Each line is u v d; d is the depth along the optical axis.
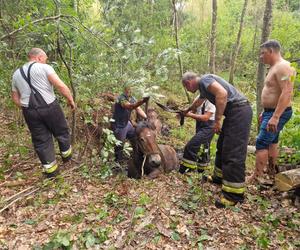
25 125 7.20
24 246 3.73
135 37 5.34
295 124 5.85
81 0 6.46
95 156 5.77
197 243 3.89
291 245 3.86
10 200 4.71
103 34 5.64
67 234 3.84
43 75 4.93
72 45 5.92
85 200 4.71
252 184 5.43
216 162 5.17
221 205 4.62
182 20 15.83
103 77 5.52
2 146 6.47
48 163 5.18
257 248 3.82
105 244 3.80
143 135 5.12
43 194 4.84
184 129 8.40
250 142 7.70
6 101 6.72
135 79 5.19
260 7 19.16
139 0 12.00
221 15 16.52
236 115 4.46
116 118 5.82
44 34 5.58
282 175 4.88
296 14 20.75
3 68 6.03
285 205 4.79
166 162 5.84
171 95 11.38
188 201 4.74
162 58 5.53
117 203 4.59
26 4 6.09
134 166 5.49
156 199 4.72
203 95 4.70
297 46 15.67
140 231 4.02
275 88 4.95
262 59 5.09
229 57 18.20
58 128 5.24
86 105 6.00
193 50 14.10
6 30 5.99
